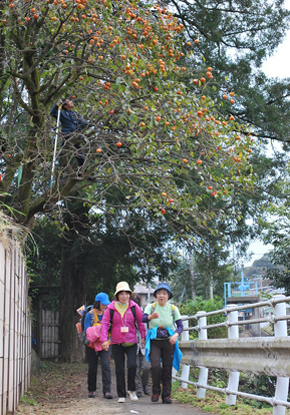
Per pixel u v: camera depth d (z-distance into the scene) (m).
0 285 5.48
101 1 8.75
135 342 8.27
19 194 10.70
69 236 18.22
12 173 10.48
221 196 9.88
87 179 10.94
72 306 19.36
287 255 18.77
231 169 9.96
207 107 10.02
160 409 7.36
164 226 15.80
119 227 14.60
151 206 10.07
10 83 11.29
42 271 22.47
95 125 10.13
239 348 6.53
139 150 9.27
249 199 16.80
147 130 9.30
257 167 17.17
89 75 10.20
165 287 8.12
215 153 9.56
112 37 8.91
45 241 19.31
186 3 17.53
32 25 10.07
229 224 17.30
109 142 11.59
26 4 8.90
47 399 9.19
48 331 19.39
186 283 21.70
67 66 10.66
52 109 10.41
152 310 8.14
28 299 11.07
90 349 9.27
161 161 10.39
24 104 10.11
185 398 8.43
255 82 18.81
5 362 5.96
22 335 8.91
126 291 8.22
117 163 11.41
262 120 18.41
